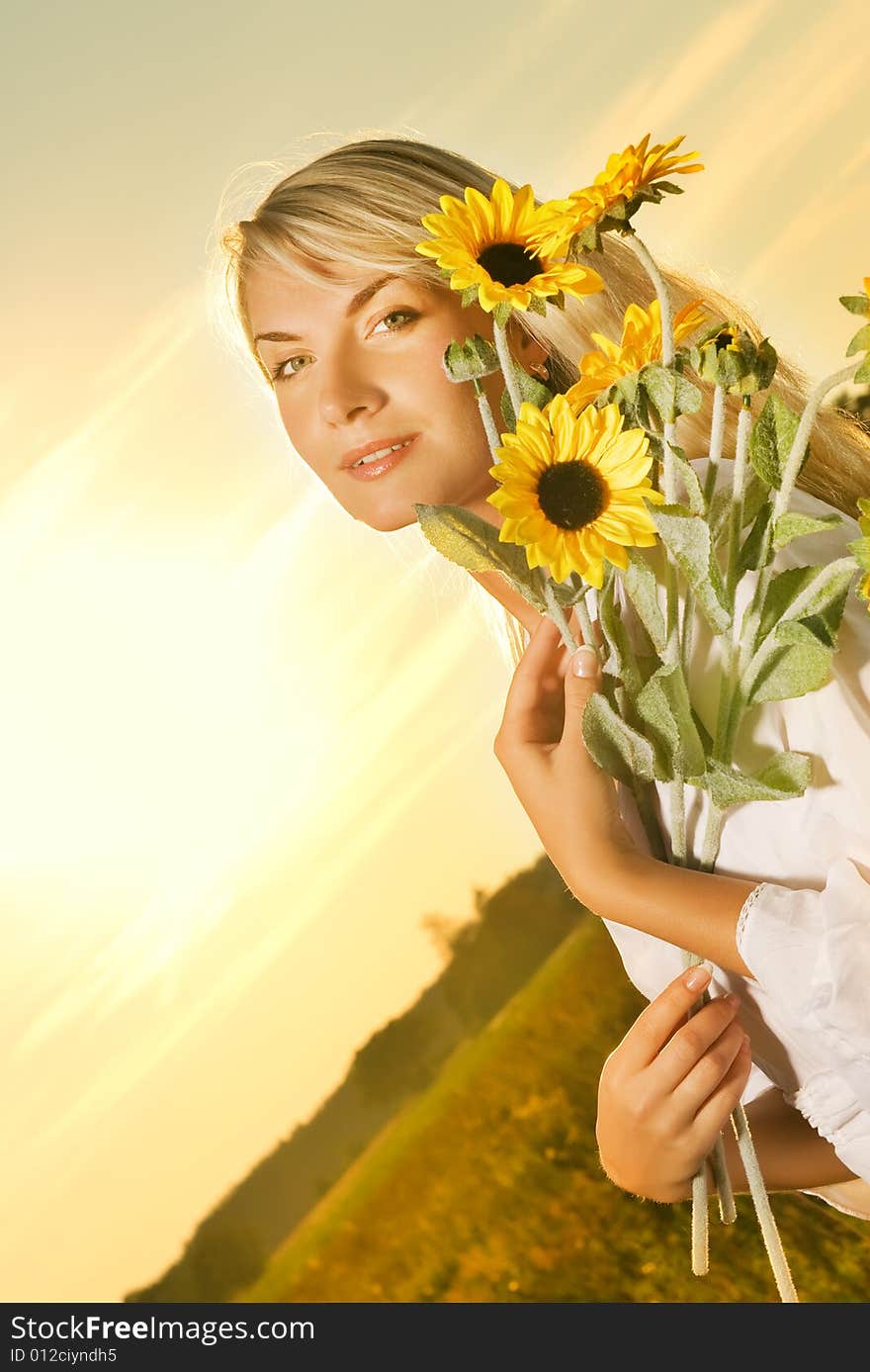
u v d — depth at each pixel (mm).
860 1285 4949
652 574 1297
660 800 1394
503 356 1276
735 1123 1365
